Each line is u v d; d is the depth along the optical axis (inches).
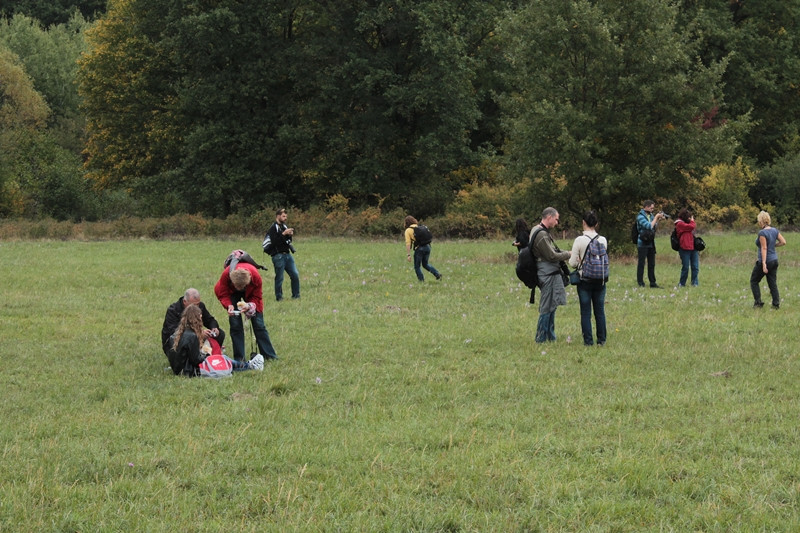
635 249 1011.9
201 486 234.4
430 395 345.4
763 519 208.4
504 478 238.5
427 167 1771.7
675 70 991.6
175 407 325.7
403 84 1694.1
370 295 676.7
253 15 1633.9
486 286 737.0
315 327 524.1
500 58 1855.3
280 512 214.5
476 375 382.9
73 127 2883.9
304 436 282.2
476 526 207.5
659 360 412.5
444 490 231.1
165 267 916.0
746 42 1915.6
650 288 714.8
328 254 1085.1
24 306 621.0
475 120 1888.5
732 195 1669.5
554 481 235.3
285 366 404.5
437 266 909.8
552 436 280.5
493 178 1772.9
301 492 229.5
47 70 3068.4
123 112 1930.4
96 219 2097.7
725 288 711.7
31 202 2047.2
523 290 701.3
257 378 375.9
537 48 998.4
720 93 992.9
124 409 324.5
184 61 1732.3
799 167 1742.1
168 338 398.0
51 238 1425.9
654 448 265.1
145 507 218.1
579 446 267.6
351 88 1657.2
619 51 944.9
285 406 324.5
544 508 219.8
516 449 265.3
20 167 2076.8
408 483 236.7
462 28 1726.1
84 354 439.8
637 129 956.6
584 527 205.6
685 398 332.5
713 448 266.7
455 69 1660.9
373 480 237.6
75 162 2332.7
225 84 1675.7
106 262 973.8
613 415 310.5
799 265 927.0
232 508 219.5
